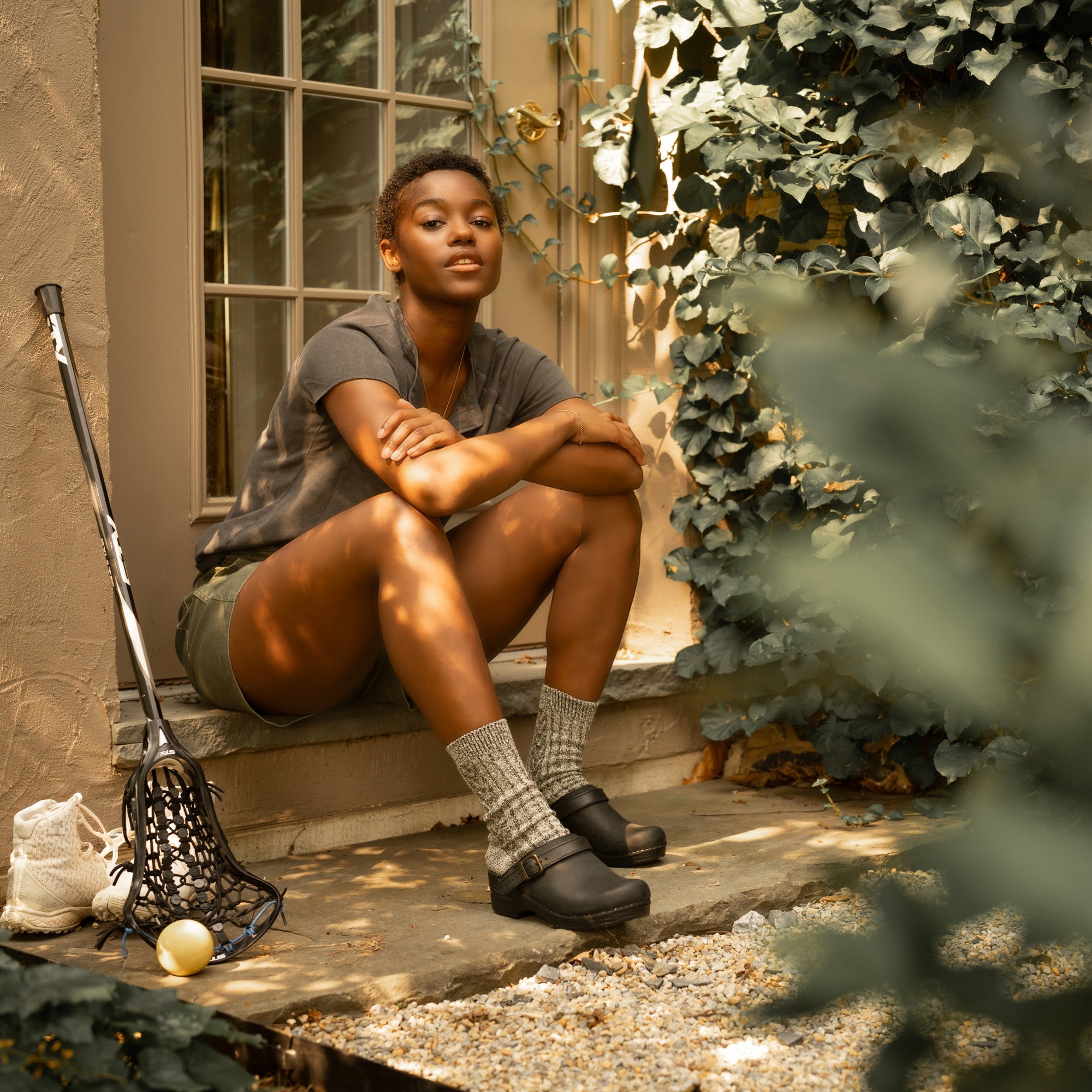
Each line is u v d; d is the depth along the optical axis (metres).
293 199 2.75
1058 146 0.46
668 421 3.10
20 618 2.04
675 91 2.99
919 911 0.38
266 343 2.75
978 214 2.18
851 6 2.63
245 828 2.29
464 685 1.86
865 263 2.42
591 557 2.16
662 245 3.09
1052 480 0.38
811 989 0.39
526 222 3.08
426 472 1.89
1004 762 0.39
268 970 1.68
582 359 3.21
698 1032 1.58
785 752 3.03
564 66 3.17
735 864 2.24
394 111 2.91
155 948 1.67
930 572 0.38
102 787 2.12
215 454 2.69
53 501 2.07
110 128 2.44
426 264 2.15
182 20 2.54
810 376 0.39
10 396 2.02
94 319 2.12
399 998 1.64
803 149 2.68
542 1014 1.65
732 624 3.00
